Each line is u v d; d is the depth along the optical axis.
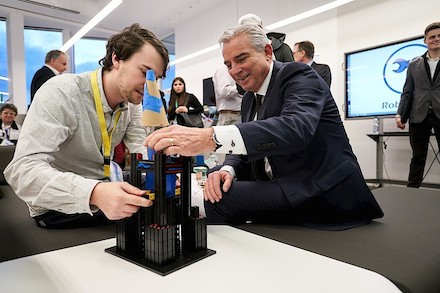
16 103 6.29
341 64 4.51
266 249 0.67
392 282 0.56
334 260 0.61
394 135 3.60
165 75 0.92
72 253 0.66
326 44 4.69
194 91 7.16
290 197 0.94
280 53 2.69
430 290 0.58
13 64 6.24
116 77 0.94
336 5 4.02
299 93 0.90
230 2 6.12
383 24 4.05
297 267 0.57
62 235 0.90
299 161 0.98
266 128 0.77
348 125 4.45
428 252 0.72
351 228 0.93
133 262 0.60
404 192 1.53
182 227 0.65
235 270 0.56
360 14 4.28
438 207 1.22
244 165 1.16
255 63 0.97
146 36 0.91
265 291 0.48
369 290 0.49
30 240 0.86
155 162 0.61
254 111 1.17
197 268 0.57
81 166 1.04
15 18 6.20
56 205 0.69
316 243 0.79
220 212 1.00
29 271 0.56
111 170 1.12
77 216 0.96
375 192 1.53
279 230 0.92
